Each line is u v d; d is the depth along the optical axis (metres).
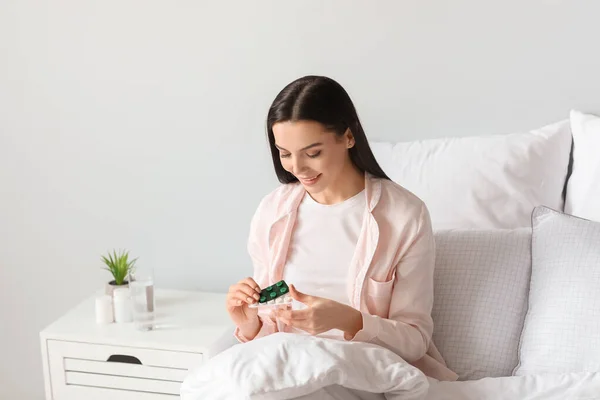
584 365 1.78
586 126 2.20
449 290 2.01
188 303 2.46
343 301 1.91
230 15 2.45
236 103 2.50
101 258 2.71
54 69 2.61
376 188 1.90
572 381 1.71
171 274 2.67
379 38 2.36
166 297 2.52
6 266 2.80
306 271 1.94
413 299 1.86
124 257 2.43
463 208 2.21
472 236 2.06
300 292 1.81
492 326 1.95
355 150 1.87
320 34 2.40
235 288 1.86
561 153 2.23
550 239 1.95
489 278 1.99
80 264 2.74
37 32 2.60
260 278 2.01
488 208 2.20
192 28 2.49
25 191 2.73
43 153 2.68
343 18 2.38
